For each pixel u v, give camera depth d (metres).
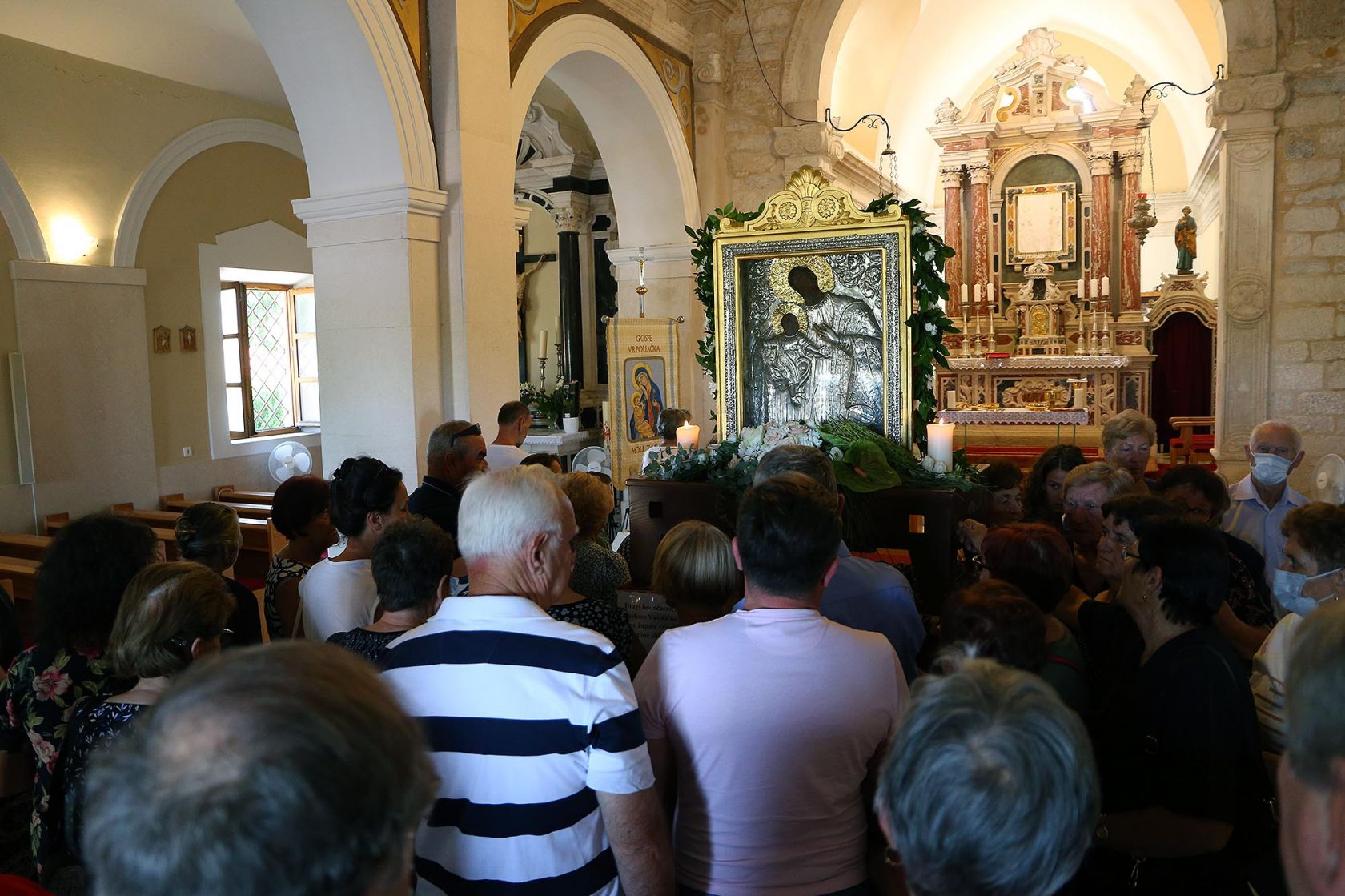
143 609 1.87
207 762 0.67
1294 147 7.15
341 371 5.57
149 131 8.54
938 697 0.95
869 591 2.32
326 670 0.76
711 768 1.60
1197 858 1.82
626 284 8.86
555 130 11.63
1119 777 1.95
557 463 4.62
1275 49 7.08
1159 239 15.87
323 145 5.38
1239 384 7.36
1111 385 11.62
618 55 7.44
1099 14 13.96
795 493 1.71
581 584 2.75
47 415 7.75
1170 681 1.84
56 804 1.89
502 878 1.47
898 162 13.91
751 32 8.76
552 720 1.47
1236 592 2.69
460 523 1.69
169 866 0.64
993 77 14.51
